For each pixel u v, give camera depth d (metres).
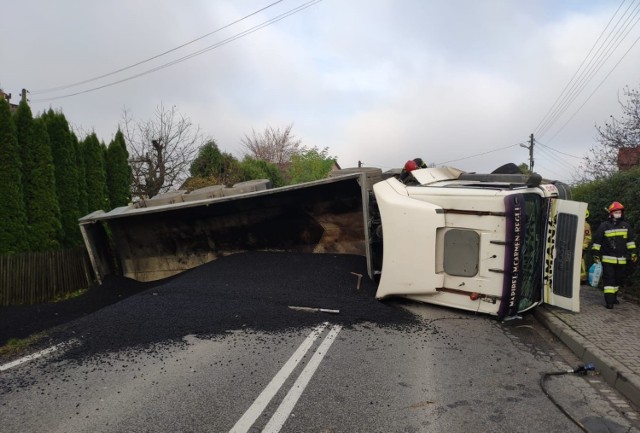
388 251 7.03
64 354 5.07
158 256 11.13
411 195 7.04
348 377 4.45
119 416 3.63
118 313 6.36
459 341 5.68
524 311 6.71
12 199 10.90
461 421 3.63
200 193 11.01
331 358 4.96
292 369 4.64
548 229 6.74
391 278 6.99
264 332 5.81
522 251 6.27
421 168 8.11
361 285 7.73
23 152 11.69
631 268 8.02
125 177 17.31
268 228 10.00
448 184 7.33
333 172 9.22
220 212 10.20
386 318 6.43
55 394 4.06
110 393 4.06
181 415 3.64
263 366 4.71
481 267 6.43
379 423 3.56
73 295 10.67
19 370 4.65
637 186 8.19
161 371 4.56
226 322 6.12
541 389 4.33
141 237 11.10
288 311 6.61
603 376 4.67
